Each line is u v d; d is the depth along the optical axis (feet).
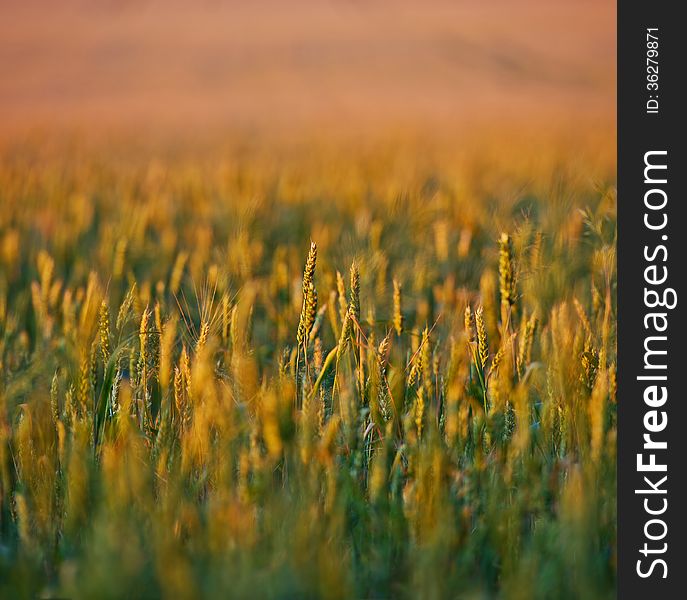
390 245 19.08
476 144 60.44
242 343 10.84
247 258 16.05
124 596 7.56
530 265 14.03
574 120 97.55
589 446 9.67
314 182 33.06
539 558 8.30
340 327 12.37
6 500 10.11
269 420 8.98
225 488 8.87
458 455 9.91
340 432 10.28
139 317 11.82
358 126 101.19
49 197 29.37
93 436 10.36
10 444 10.55
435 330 14.43
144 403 10.61
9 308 17.22
